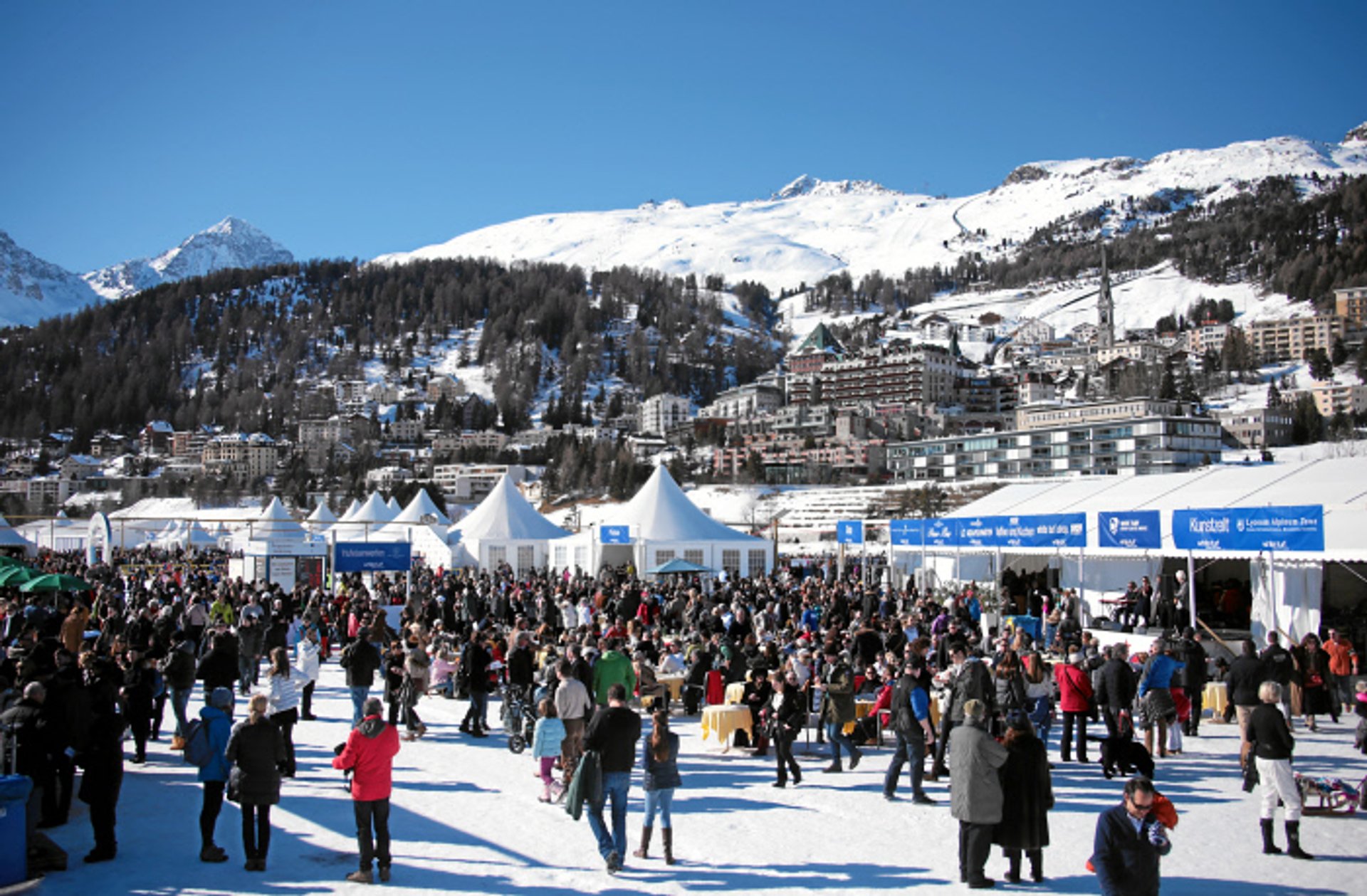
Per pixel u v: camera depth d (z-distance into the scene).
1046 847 9.17
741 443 179.25
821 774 12.66
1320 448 117.50
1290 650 15.90
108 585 29.80
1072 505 28.73
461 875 8.45
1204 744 14.36
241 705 17.81
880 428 172.00
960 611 22.16
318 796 11.24
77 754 9.58
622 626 19.83
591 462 150.12
